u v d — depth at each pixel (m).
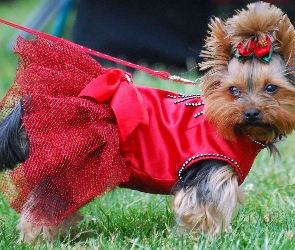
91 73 4.29
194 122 4.22
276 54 4.09
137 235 4.48
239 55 4.04
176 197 4.21
